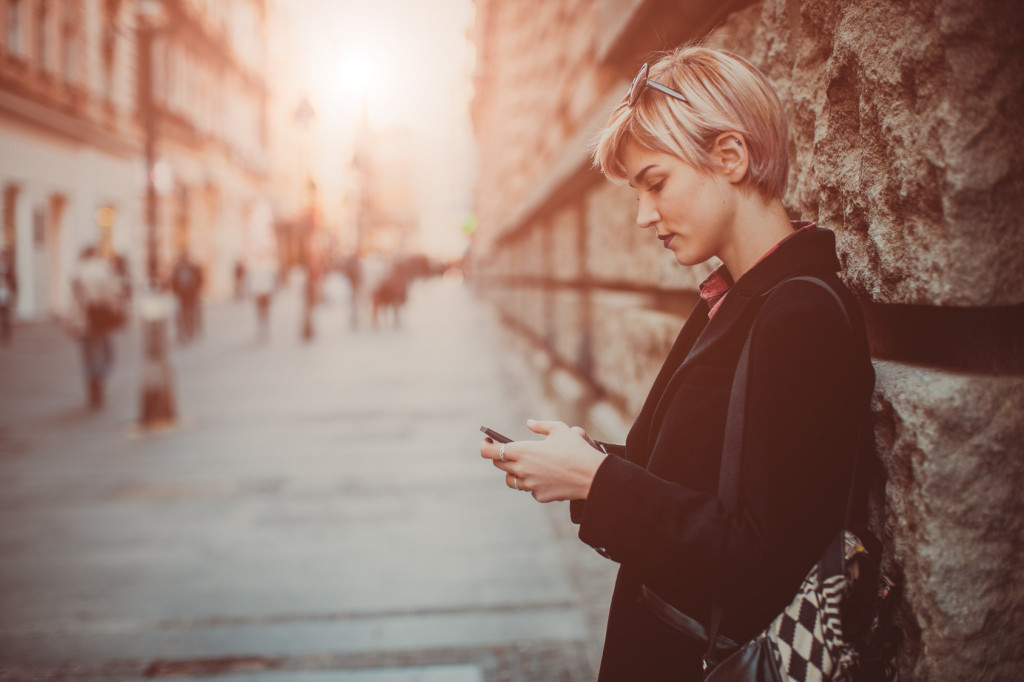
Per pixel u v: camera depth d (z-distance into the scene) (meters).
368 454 7.43
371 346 17.98
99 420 9.42
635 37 3.67
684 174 1.29
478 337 19.92
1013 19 1.19
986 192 1.20
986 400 1.25
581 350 6.37
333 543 4.98
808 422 1.13
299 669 3.43
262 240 19.94
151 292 8.99
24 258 22.27
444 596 4.13
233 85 42.25
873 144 1.44
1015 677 1.26
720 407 1.26
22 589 4.32
